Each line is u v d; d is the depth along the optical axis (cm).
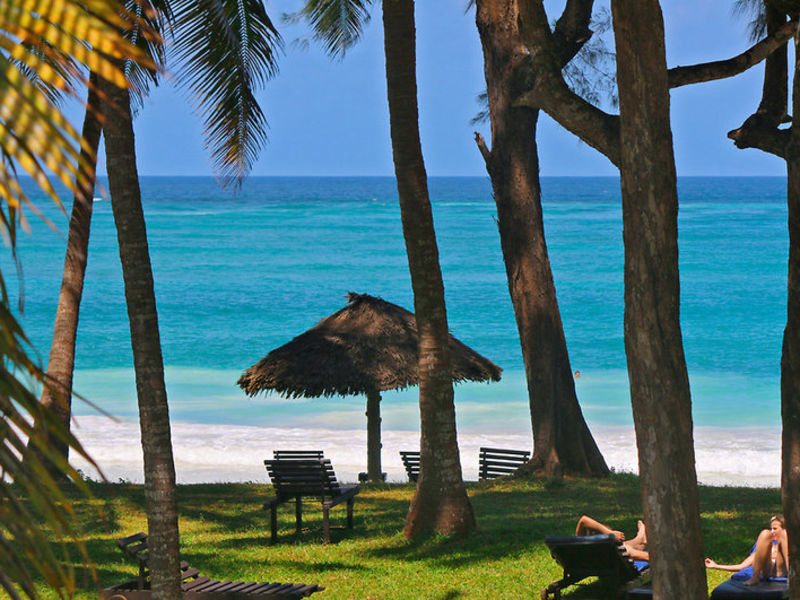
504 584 1781
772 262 12612
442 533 2130
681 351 1105
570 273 11819
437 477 2142
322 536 2250
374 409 3425
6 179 266
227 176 1736
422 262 2098
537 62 1188
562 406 3259
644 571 1680
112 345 8019
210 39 1566
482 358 3428
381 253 14175
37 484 305
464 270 12281
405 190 2081
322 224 18600
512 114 3297
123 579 1803
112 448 4775
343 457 4728
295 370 3186
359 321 3325
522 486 2992
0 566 303
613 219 19188
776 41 1279
